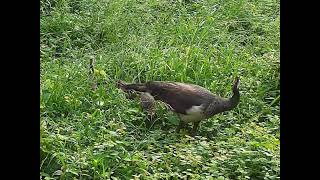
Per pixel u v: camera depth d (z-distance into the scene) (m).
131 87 7.00
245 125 6.92
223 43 8.88
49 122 6.27
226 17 9.67
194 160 5.80
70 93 6.96
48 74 7.16
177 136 6.57
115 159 5.71
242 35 9.23
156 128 6.79
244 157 5.94
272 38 9.18
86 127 6.28
